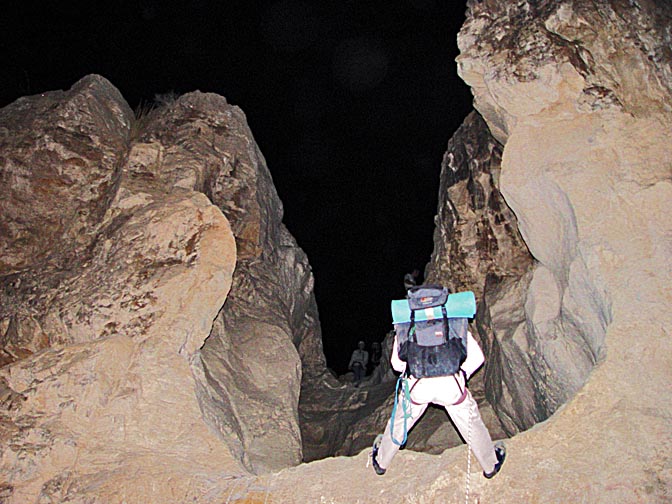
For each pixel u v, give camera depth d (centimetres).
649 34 589
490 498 372
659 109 556
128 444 475
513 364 664
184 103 877
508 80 610
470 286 848
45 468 448
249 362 730
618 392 416
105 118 778
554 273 598
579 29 602
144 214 631
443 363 339
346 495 397
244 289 851
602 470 376
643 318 448
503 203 816
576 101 586
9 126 726
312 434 912
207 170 802
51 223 682
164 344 541
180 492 422
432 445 725
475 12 673
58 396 487
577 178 534
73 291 592
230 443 543
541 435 401
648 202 506
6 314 596
